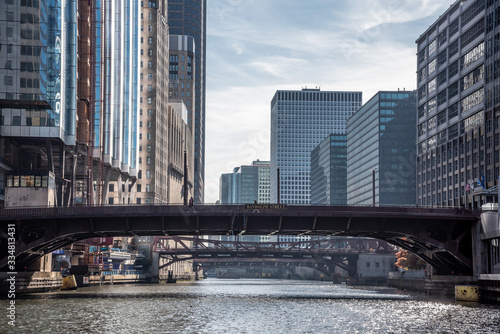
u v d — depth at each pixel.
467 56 199.88
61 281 138.38
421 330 60.38
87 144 178.38
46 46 144.25
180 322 66.12
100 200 194.25
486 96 182.75
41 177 134.12
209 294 127.25
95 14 184.38
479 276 104.62
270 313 77.44
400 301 102.50
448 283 124.56
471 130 193.50
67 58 152.88
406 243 126.94
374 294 131.62
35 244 106.25
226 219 108.06
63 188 165.25
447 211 108.25
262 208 106.69
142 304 91.12
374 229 109.69
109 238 179.75
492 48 179.38
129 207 105.81
